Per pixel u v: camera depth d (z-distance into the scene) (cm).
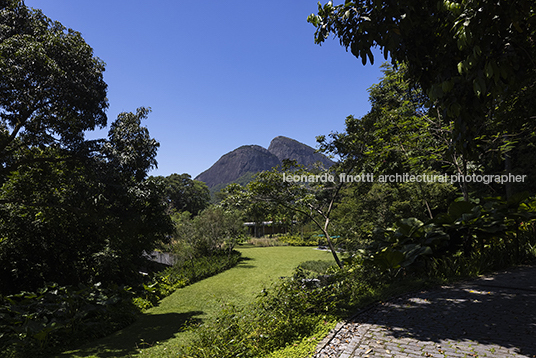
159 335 832
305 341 374
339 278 646
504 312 394
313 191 1147
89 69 1195
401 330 365
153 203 1270
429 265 625
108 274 1412
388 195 1716
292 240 3750
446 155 877
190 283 1644
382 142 1008
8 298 873
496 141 764
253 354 377
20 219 1238
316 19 382
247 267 2005
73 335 796
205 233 2194
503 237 684
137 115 1216
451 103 317
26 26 1155
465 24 272
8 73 975
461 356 292
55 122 1183
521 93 495
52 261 1343
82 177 1148
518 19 271
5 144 1154
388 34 347
